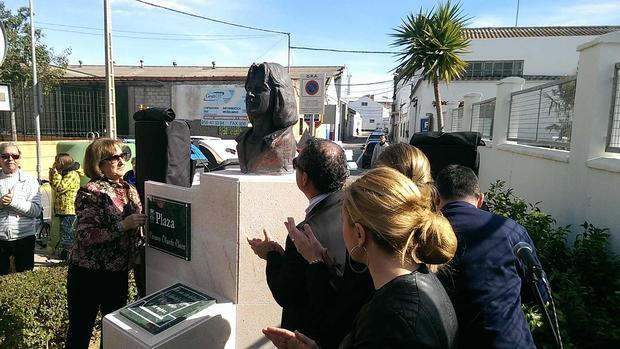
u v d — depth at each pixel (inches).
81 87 663.1
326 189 77.7
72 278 114.0
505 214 164.7
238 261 99.8
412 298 46.7
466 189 83.0
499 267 70.3
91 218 111.7
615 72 144.6
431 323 45.8
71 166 235.6
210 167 286.5
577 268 125.6
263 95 105.5
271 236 101.6
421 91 885.8
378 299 48.3
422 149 169.0
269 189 100.2
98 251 113.1
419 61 355.6
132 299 152.6
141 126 143.3
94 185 114.1
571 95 186.5
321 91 475.8
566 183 169.0
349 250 54.7
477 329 67.3
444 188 83.7
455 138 164.2
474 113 388.8
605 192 138.9
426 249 50.2
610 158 142.1
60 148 294.7
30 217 180.9
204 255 109.2
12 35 532.1
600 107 148.6
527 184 221.0
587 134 152.0
